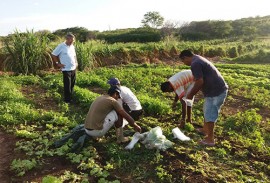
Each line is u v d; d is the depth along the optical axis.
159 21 70.81
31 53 15.28
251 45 31.27
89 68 17.14
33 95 11.31
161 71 16.16
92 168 6.40
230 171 6.61
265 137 8.49
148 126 8.46
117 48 21.25
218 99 7.19
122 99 7.96
